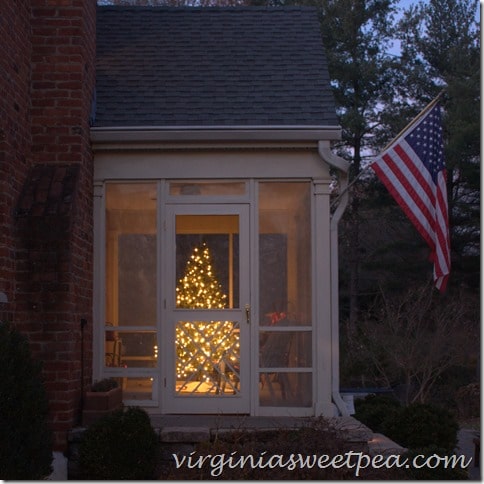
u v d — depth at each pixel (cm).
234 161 855
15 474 570
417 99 2222
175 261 858
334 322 849
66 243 729
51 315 726
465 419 1762
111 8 1019
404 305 2019
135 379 848
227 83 906
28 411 591
